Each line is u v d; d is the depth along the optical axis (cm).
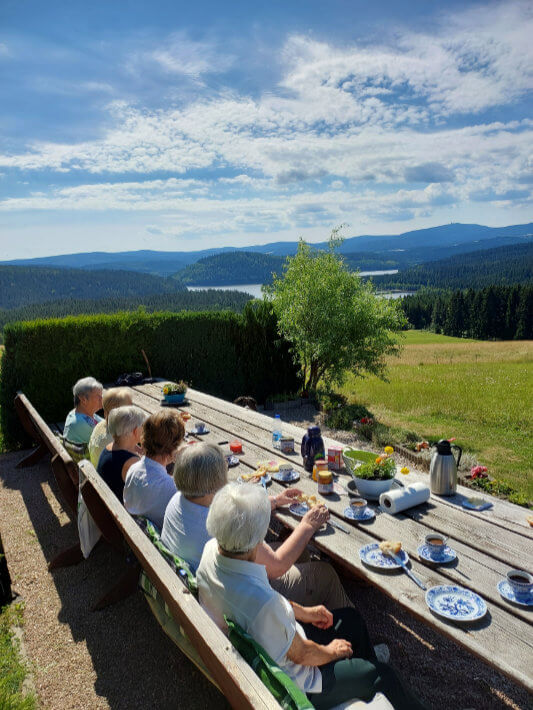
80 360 780
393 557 226
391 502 274
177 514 233
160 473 285
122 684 262
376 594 345
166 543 235
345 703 183
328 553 241
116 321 817
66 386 764
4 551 411
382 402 1162
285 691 141
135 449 344
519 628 182
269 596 173
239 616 173
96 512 313
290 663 178
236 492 181
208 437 441
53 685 262
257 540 177
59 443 401
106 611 327
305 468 351
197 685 259
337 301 994
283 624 173
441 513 277
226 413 538
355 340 1023
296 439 427
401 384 1553
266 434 448
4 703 237
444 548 234
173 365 885
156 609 236
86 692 257
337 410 919
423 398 1215
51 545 420
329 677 189
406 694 201
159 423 286
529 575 203
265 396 999
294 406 987
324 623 211
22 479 579
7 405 705
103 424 385
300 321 1011
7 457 668
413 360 3020
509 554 232
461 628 182
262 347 984
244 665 140
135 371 845
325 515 250
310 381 1066
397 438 738
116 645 293
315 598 252
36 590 354
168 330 874
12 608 330
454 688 258
